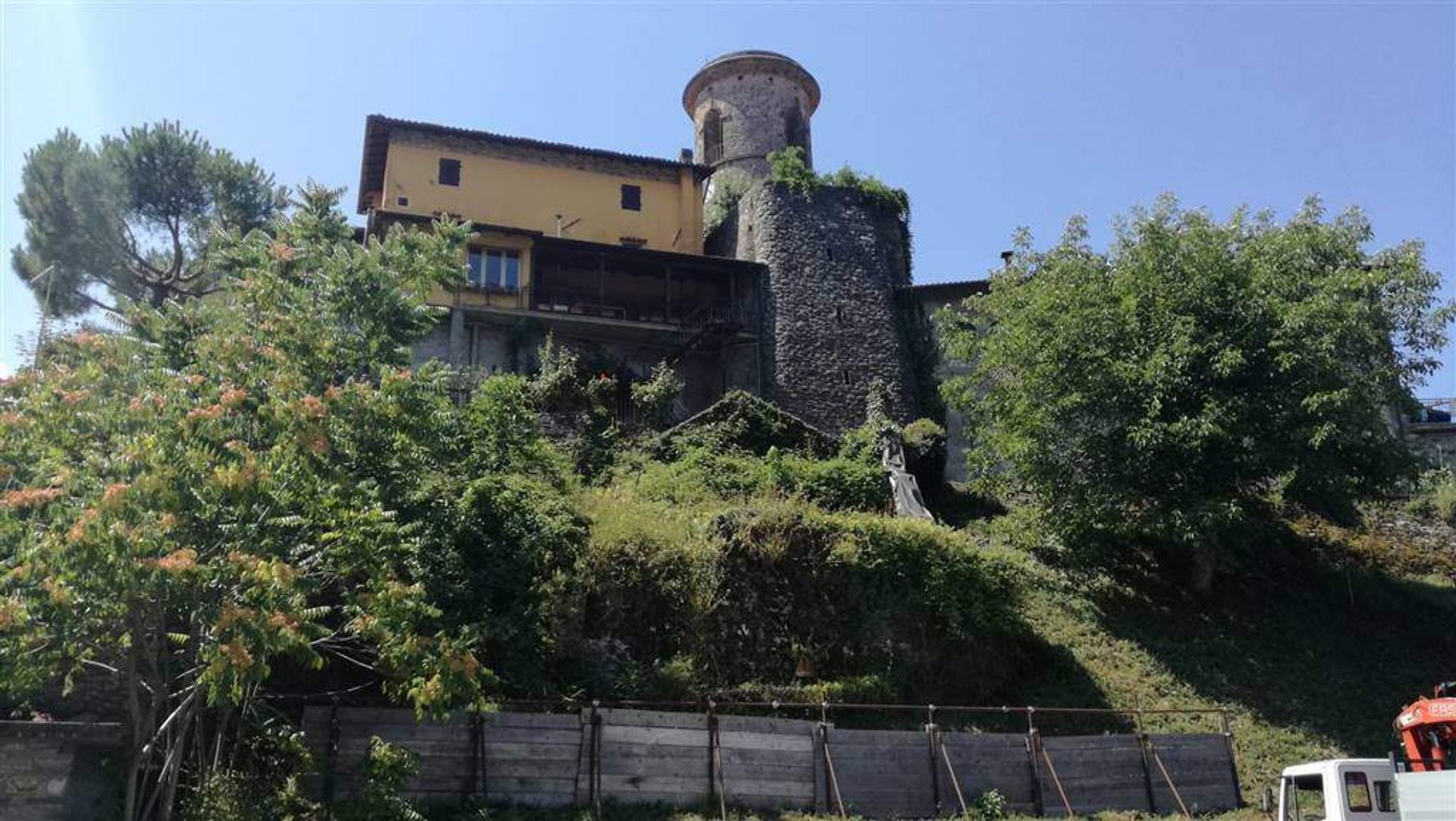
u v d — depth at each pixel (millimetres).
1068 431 20609
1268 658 19234
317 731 11391
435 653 10445
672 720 12578
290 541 10609
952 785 13352
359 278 14523
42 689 11227
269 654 10180
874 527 16859
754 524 16281
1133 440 19375
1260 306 19781
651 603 15117
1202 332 19906
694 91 43688
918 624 16141
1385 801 10359
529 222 33875
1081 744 14258
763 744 12820
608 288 33312
